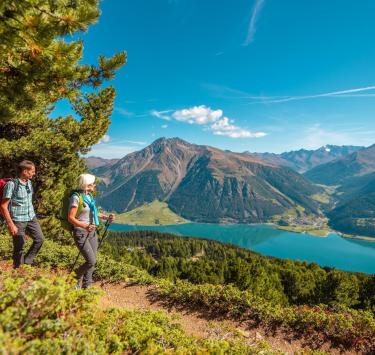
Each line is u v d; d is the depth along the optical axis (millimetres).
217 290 10328
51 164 15344
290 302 47156
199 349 3715
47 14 4770
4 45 5195
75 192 6711
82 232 6680
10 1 4344
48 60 5723
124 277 12000
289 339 8547
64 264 11523
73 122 17281
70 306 3277
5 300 2795
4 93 6363
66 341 2609
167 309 9984
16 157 14086
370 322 8609
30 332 2707
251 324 9117
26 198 6734
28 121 14984
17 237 6629
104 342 3115
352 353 8125
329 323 8719
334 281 41219
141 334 3822
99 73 8820
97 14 4914
